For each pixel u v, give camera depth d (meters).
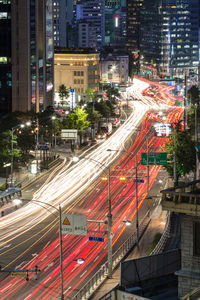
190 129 139.25
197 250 33.31
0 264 67.62
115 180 120.94
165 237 71.44
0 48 193.50
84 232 51.88
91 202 101.38
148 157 92.88
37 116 155.50
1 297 56.72
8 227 85.56
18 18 193.38
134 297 32.09
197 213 32.34
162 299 35.09
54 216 91.50
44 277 62.75
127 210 95.44
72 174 128.62
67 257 70.25
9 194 100.75
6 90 195.12
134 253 71.12
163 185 115.19
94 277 61.91
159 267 38.25
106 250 73.25
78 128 167.25
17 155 115.06
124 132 195.00
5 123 143.25
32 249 73.88
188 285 33.41
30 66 197.50
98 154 155.50
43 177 126.06
